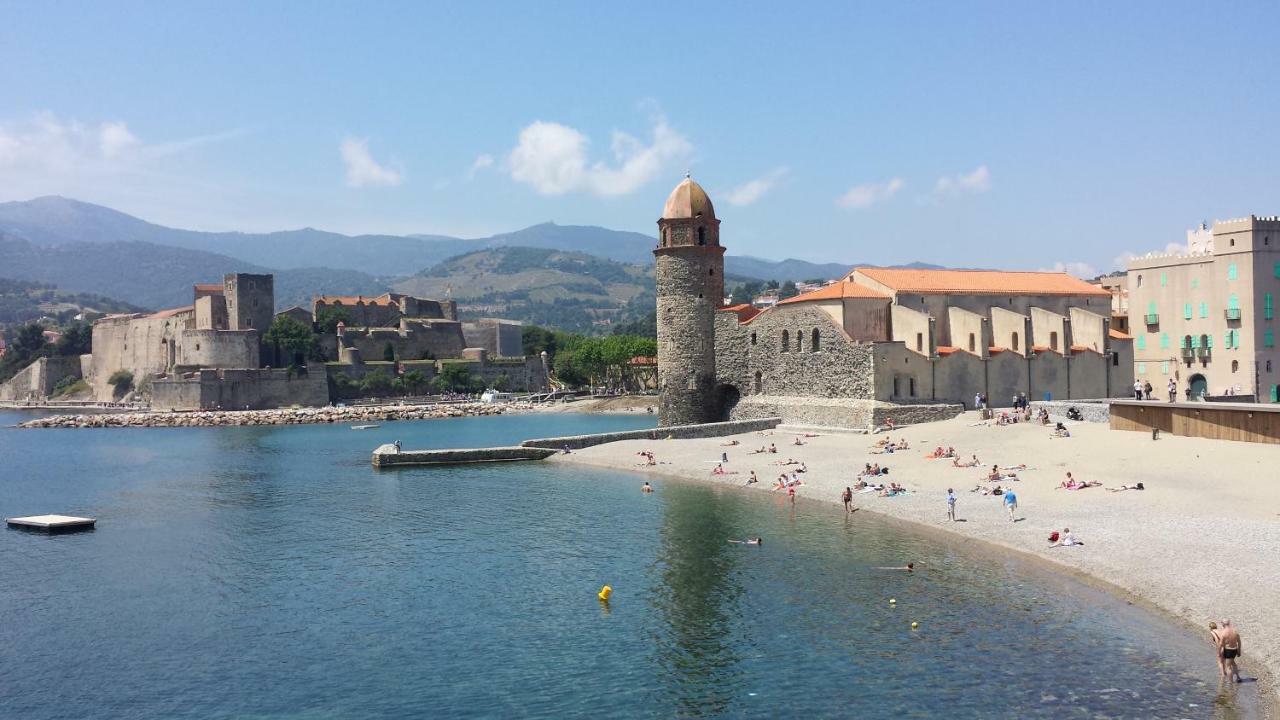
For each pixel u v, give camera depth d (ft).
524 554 212.02
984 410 349.20
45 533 249.55
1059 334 390.83
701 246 430.61
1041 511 217.36
